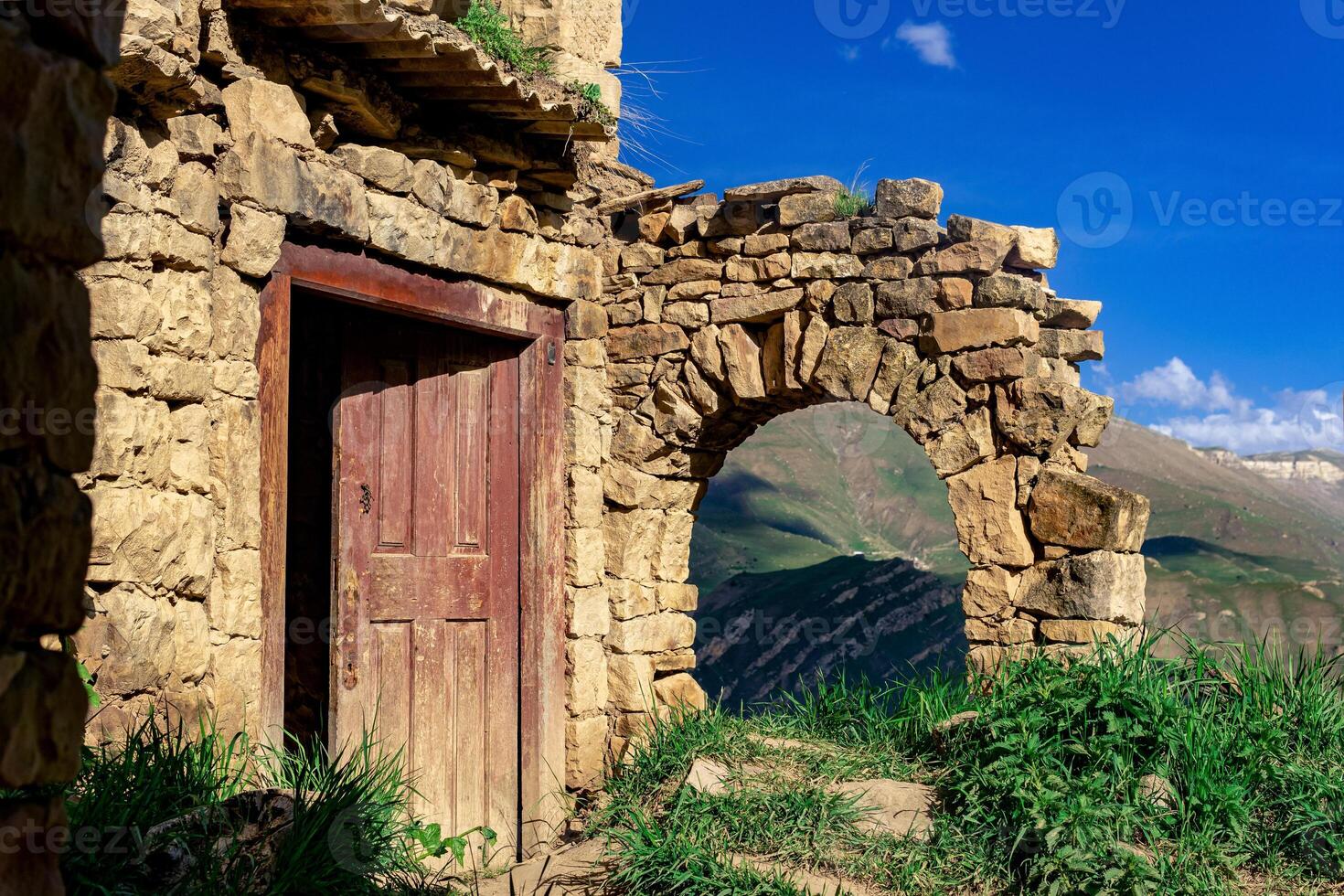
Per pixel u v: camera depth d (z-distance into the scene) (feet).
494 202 17.42
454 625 17.57
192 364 12.12
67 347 4.59
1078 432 18.12
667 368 20.29
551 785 18.34
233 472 12.82
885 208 18.58
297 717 18.03
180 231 11.93
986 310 17.62
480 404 18.11
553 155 18.26
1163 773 13.82
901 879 13.50
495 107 16.35
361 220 14.74
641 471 20.33
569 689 18.92
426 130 16.39
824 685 19.12
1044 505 17.10
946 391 18.03
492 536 18.15
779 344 19.54
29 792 6.63
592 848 16.29
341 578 16.05
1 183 4.24
